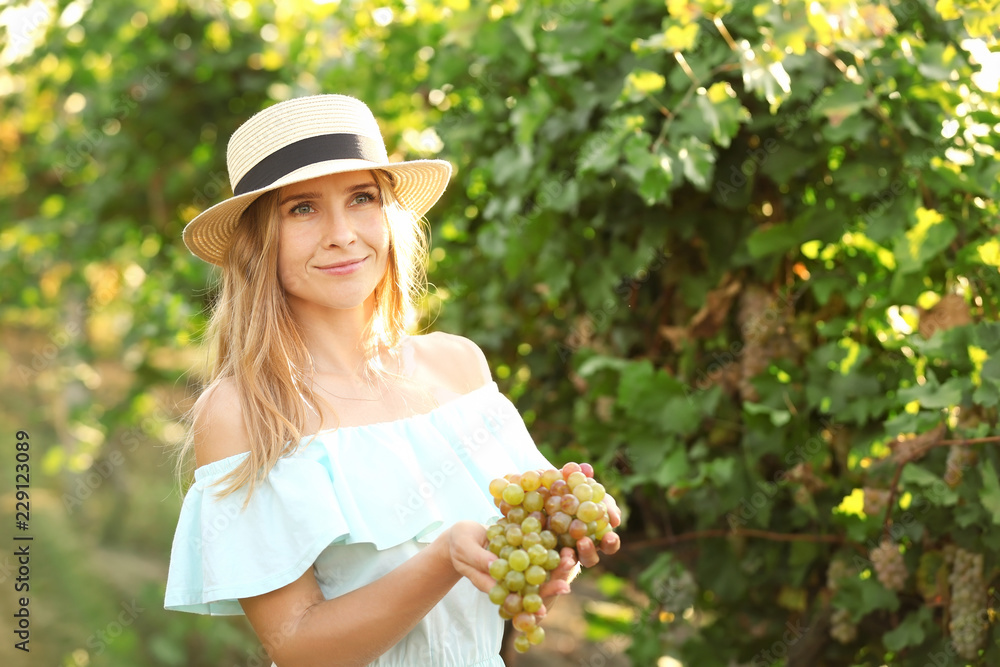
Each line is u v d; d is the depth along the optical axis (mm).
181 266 3832
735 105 1972
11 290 4883
